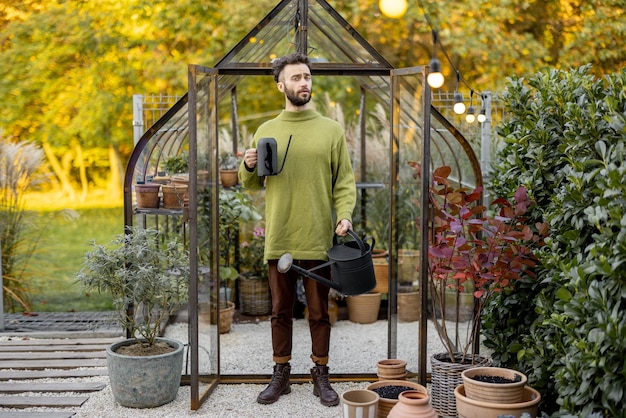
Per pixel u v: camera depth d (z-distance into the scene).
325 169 3.74
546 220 3.36
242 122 10.11
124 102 9.95
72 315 5.78
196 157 3.57
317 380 3.78
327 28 4.13
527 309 3.75
